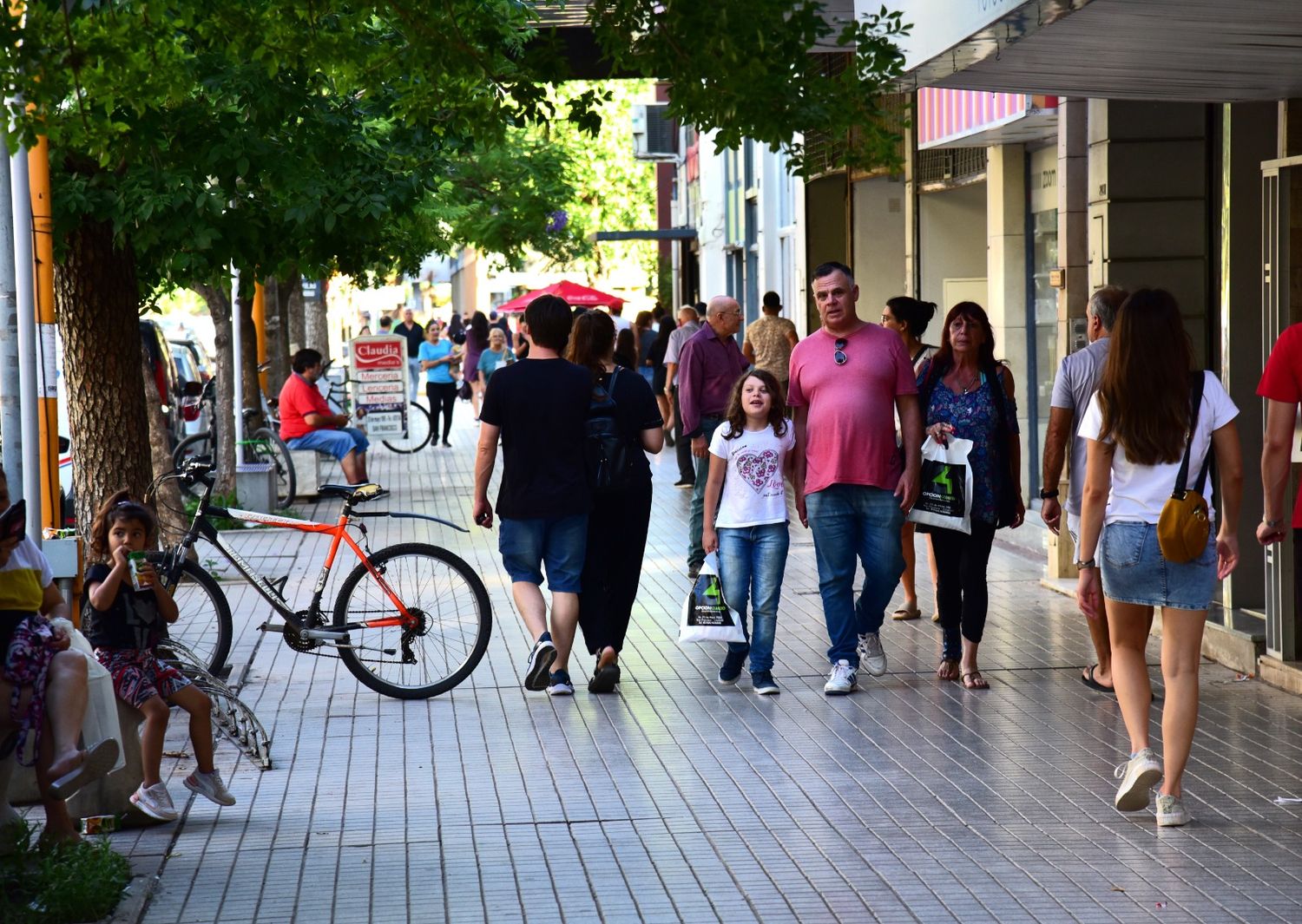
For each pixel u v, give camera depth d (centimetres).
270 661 2134
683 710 1811
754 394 1853
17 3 1288
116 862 1230
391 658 1897
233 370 3759
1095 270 2481
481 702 1872
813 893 1198
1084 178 2575
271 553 3212
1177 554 1298
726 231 7012
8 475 1585
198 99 2045
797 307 5053
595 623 1916
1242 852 1270
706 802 1441
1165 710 1345
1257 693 1814
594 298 8738
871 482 1833
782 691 1895
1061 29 1530
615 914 1163
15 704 1245
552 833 1359
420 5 1478
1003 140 3064
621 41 1349
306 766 1592
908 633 2228
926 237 3772
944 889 1200
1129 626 1359
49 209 1689
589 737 1691
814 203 4781
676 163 9381
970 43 1614
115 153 1752
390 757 1622
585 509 1862
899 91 1880
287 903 1195
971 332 1848
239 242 2362
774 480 1867
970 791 1457
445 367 5928
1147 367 1323
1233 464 1334
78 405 2309
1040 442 3166
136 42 1391
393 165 2511
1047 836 1322
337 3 1516
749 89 1331
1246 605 2066
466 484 4519
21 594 1283
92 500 2309
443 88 1608
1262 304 1880
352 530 3544
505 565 1895
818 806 1423
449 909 1178
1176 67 1752
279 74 2025
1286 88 1892
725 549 1880
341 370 6538
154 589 1401
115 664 1389
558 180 6372
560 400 1852
